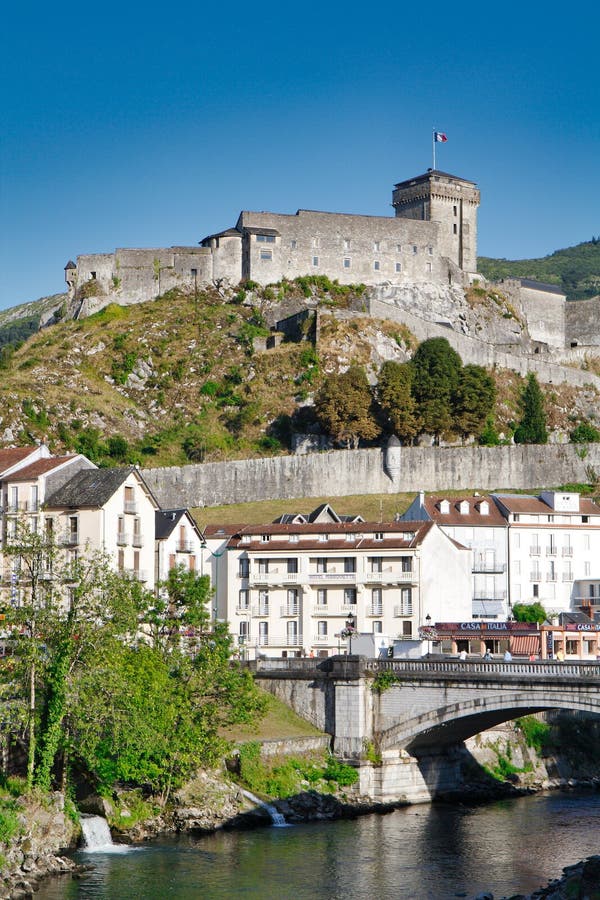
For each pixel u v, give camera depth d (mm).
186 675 90250
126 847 80812
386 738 97250
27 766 81625
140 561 114812
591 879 65688
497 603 148250
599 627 125562
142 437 198500
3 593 100688
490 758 108500
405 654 110312
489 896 70062
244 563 129875
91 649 81812
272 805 90375
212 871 75625
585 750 115938
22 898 69375
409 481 190000
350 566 126875
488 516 153625
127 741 80250
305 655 125688
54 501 111875
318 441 199875
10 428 187000
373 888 72812
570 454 197375
